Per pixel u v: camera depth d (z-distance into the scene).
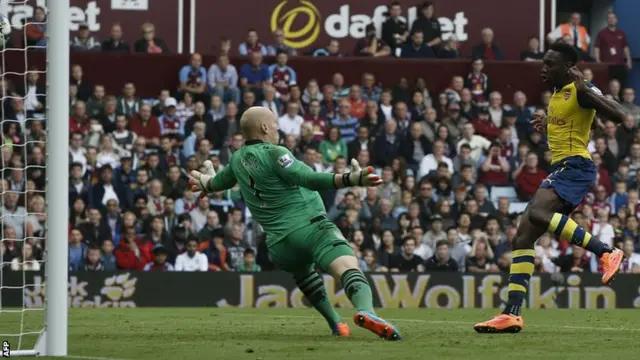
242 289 30.34
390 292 30.73
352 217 33.72
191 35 41.91
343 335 15.70
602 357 12.59
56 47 12.71
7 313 22.81
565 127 17.02
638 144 38.91
